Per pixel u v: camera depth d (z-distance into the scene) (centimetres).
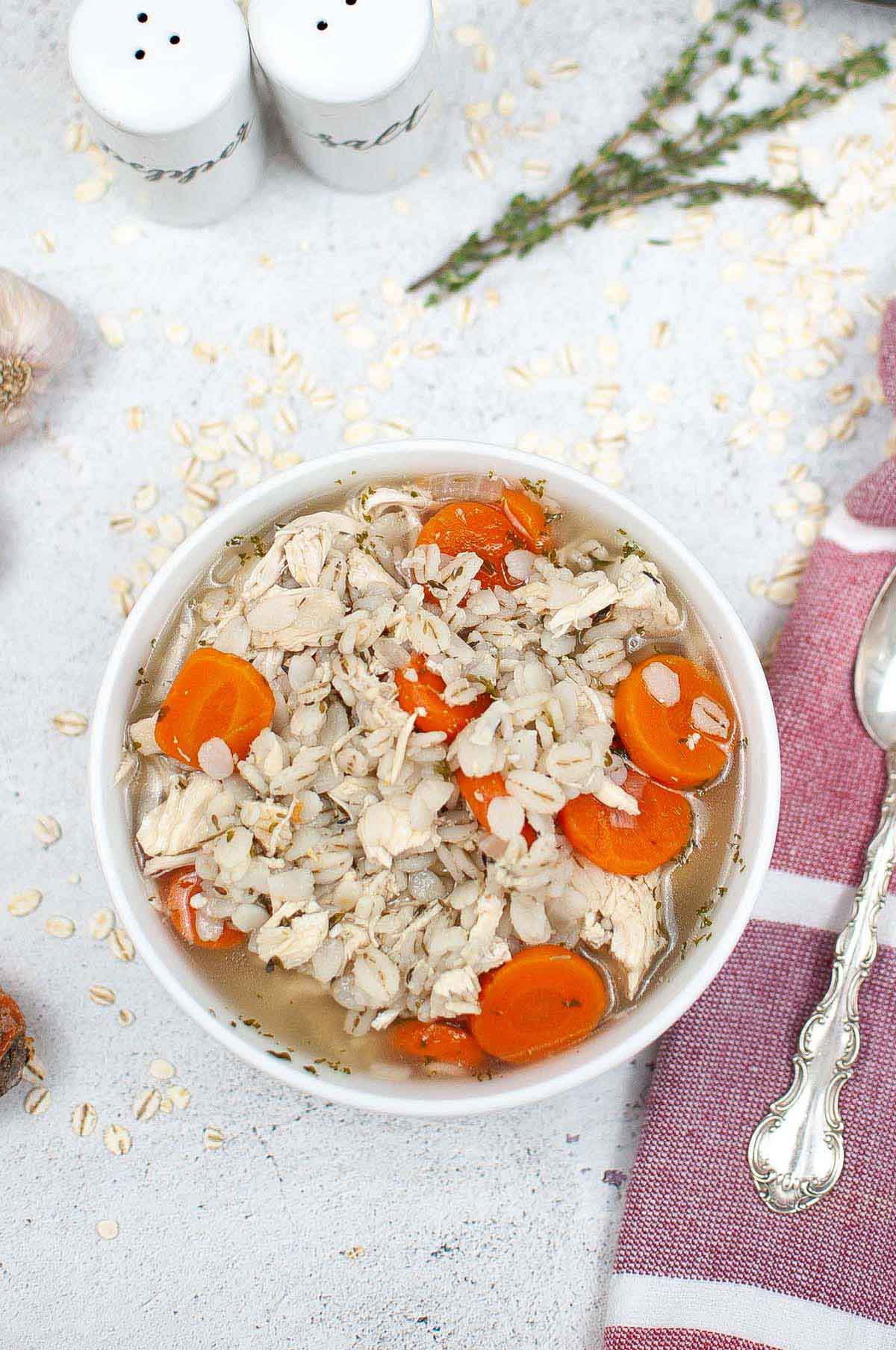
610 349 49
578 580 41
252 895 40
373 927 39
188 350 49
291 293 49
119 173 47
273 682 41
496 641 40
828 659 47
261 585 41
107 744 41
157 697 42
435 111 47
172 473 49
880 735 46
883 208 50
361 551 41
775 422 49
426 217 49
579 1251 48
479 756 39
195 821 40
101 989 48
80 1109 48
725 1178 46
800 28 50
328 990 41
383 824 39
